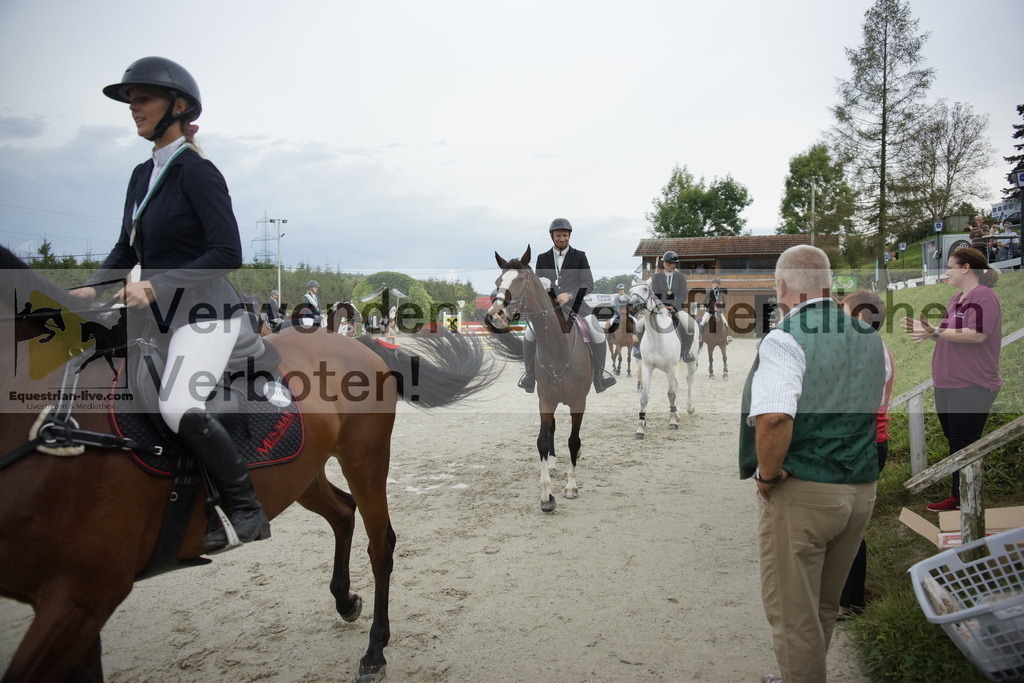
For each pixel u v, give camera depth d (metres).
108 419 2.05
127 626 3.30
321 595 3.65
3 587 1.95
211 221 2.16
